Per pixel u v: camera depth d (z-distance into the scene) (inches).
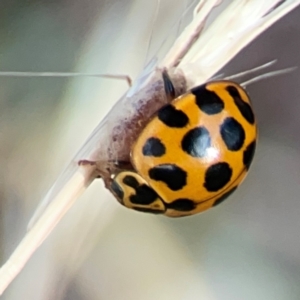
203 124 2.8
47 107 3.2
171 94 2.8
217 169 2.8
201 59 2.8
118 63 3.1
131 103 2.8
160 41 3.1
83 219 3.2
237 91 2.8
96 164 2.7
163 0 3.1
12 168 3.2
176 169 2.8
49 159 3.2
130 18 3.1
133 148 2.8
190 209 2.8
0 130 3.2
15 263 2.7
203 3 2.8
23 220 3.2
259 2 2.8
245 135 2.8
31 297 3.1
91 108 3.2
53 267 3.1
